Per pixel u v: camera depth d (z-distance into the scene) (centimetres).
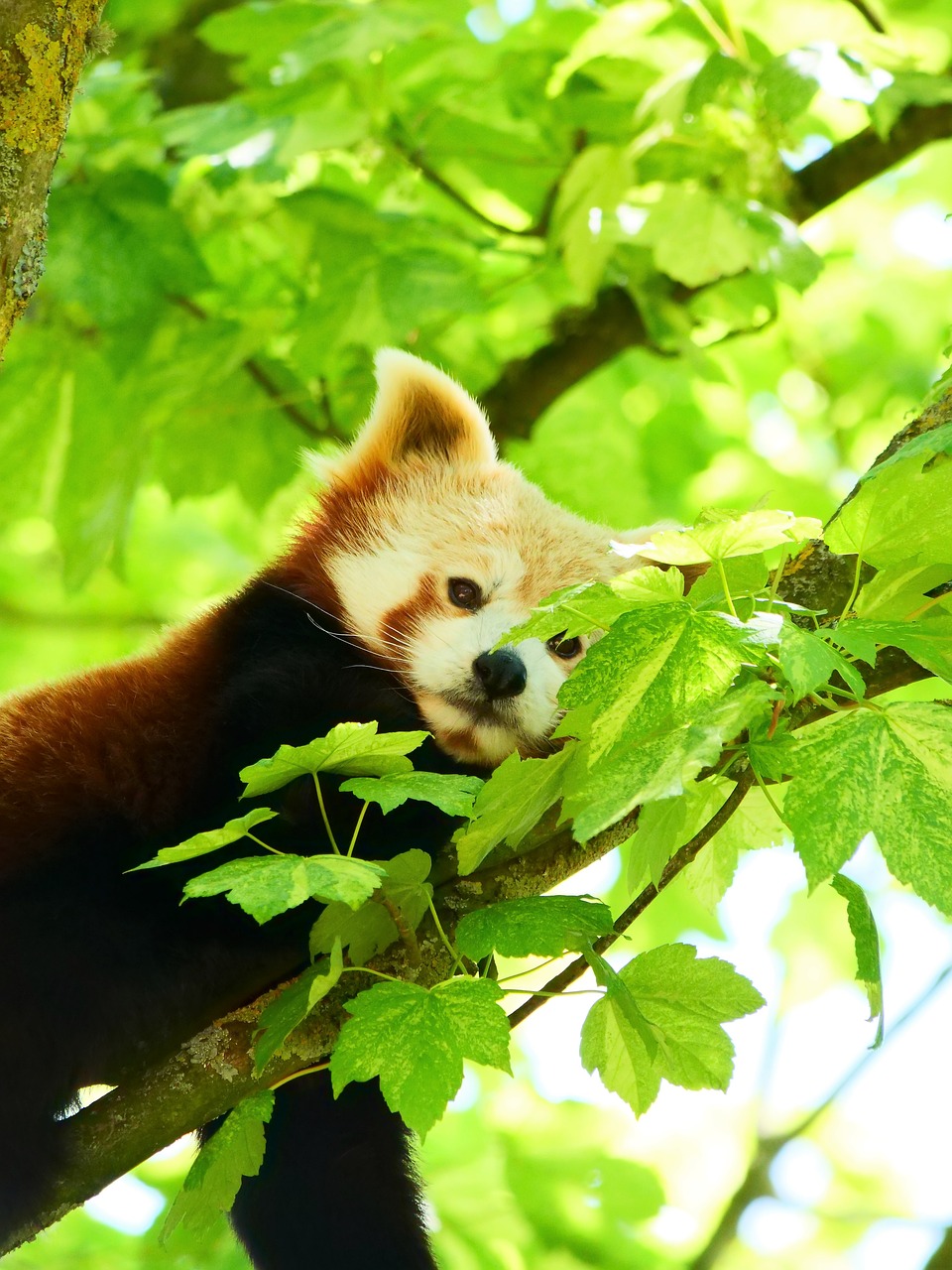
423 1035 428
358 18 971
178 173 981
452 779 448
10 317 479
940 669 433
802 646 416
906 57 1012
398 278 998
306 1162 694
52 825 657
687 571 795
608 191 1006
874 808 405
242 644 758
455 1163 1050
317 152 1062
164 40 1277
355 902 402
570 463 1302
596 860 556
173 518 1512
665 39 1133
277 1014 479
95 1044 607
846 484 1509
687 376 1366
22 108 473
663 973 478
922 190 1507
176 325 1092
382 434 873
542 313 1288
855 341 1538
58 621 1475
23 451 1098
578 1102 1138
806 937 1412
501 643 466
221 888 407
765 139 1065
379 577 802
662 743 421
